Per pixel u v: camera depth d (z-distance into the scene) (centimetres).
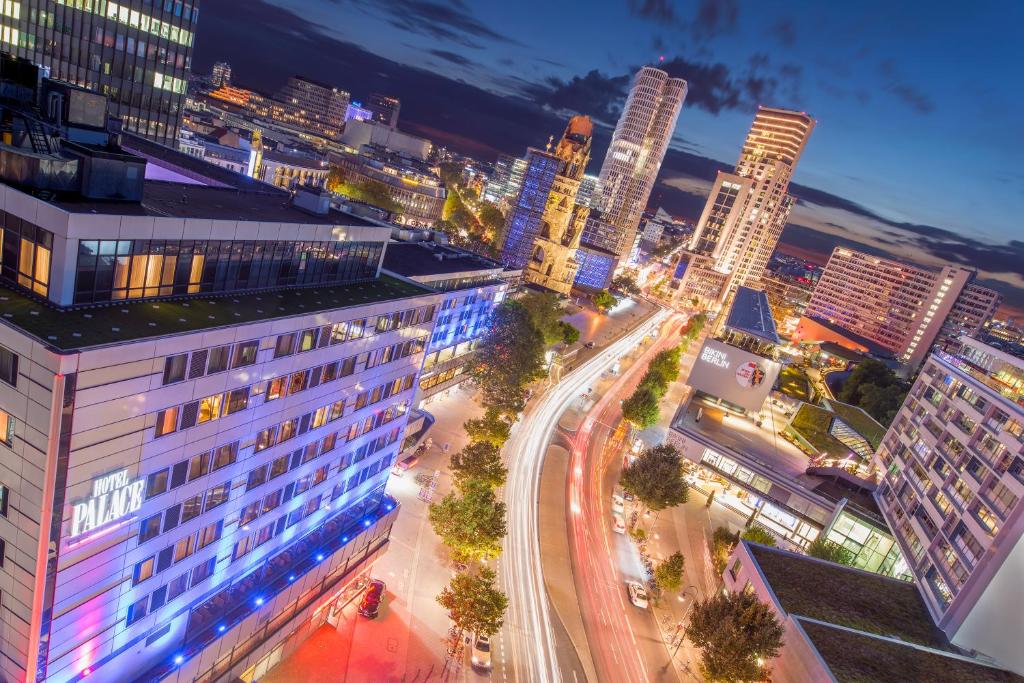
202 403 4175
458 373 13675
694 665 8075
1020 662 7319
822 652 6731
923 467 10106
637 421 13875
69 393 3188
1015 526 7281
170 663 4691
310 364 5200
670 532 11225
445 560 8288
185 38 14312
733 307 18688
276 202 6397
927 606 8444
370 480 7119
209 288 4762
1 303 3562
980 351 10150
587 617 8319
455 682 6481
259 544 5544
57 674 3816
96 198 4234
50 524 3359
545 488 11338
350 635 6688
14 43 12425
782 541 11781
